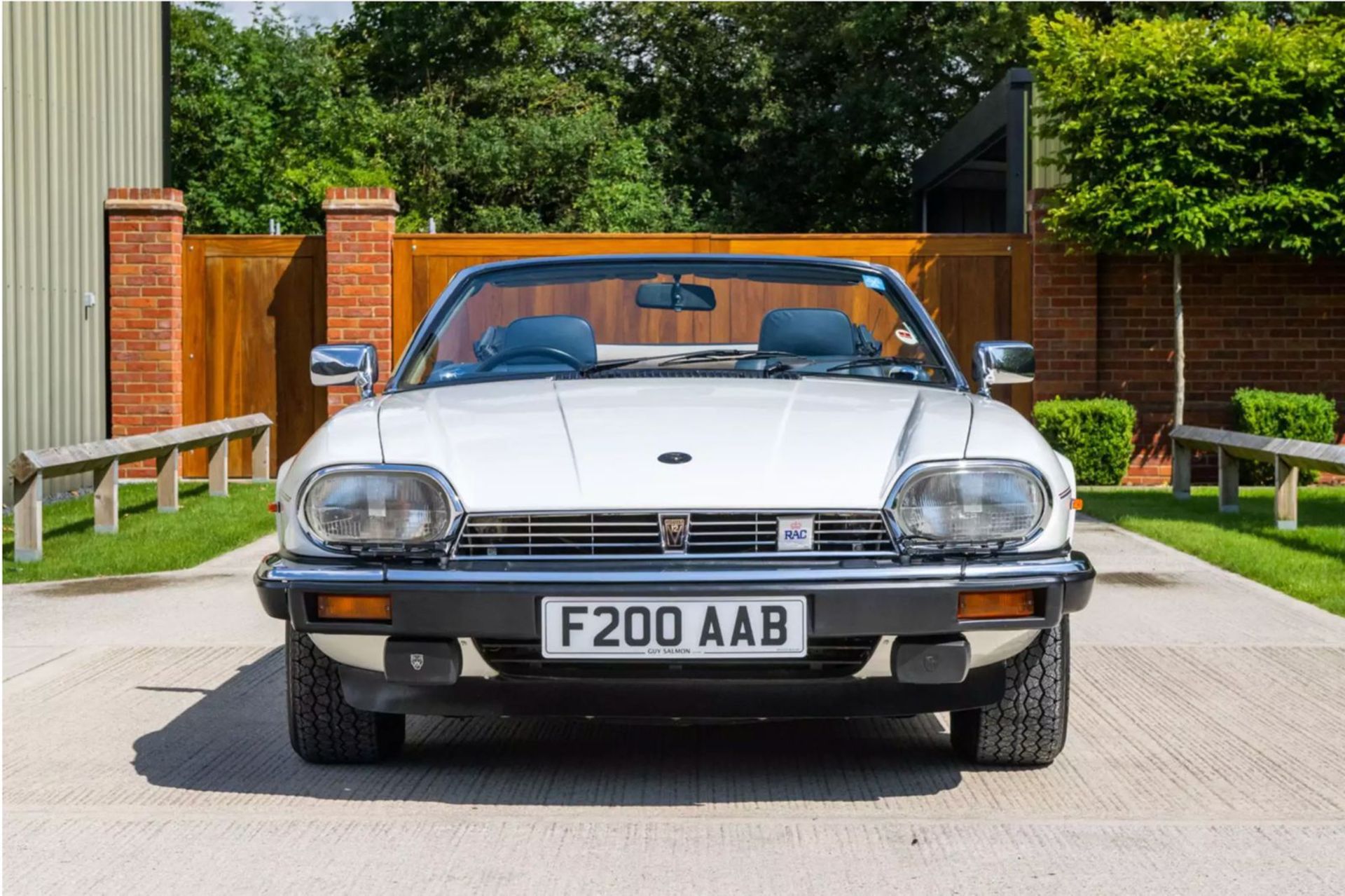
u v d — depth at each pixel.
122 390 14.19
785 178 33.53
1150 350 14.19
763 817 3.85
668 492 3.78
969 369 14.20
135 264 14.16
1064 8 27.36
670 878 3.37
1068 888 3.31
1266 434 13.34
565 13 32.94
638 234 14.20
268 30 29.36
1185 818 3.84
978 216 23.66
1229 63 12.88
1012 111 16.58
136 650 6.13
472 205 28.77
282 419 14.44
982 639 3.86
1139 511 11.33
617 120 32.06
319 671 4.21
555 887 3.31
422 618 3.73
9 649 6.14
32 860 3.50
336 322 14.16
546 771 4.33
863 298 5.11
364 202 14.11
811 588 3.69
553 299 5.10
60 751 4.53
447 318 5.05
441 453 3.91
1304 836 3.69
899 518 3.79
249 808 3.93
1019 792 4.10
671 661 3.71
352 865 3.46
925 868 3.44
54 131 13.14
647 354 5.00
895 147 32.56
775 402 4.33
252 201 26.62
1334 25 13.08
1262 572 8.09
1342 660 5.95
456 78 31.12
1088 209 13.08
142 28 15.36
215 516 10.91
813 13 33.06
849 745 4.66
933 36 32.50
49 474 8.80
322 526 3.84
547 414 4.21
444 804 3.97
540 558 3.76
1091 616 6.96
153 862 3.49
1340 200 12.61
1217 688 5.45
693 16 33.75
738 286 5.10
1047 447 4.09
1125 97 12.77
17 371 12.36
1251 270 14.16
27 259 12.59
